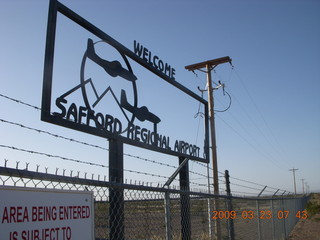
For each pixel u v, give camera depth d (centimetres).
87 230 267
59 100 463
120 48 630
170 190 440
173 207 584
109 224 371
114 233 370
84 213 267
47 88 442
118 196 390
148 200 406
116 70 602
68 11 506
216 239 701
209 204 666
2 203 210
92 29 560
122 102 618
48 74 447
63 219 248
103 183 310
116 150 558
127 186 346
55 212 242
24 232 219
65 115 466
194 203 671
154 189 402
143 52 709
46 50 454
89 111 510
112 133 549
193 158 812
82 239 261
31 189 228
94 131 511
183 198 578
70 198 257
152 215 440
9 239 210
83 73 521
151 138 664
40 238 229
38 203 231
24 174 234
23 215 220
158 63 754
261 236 1002
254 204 1027
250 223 960
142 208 428
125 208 434
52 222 239
